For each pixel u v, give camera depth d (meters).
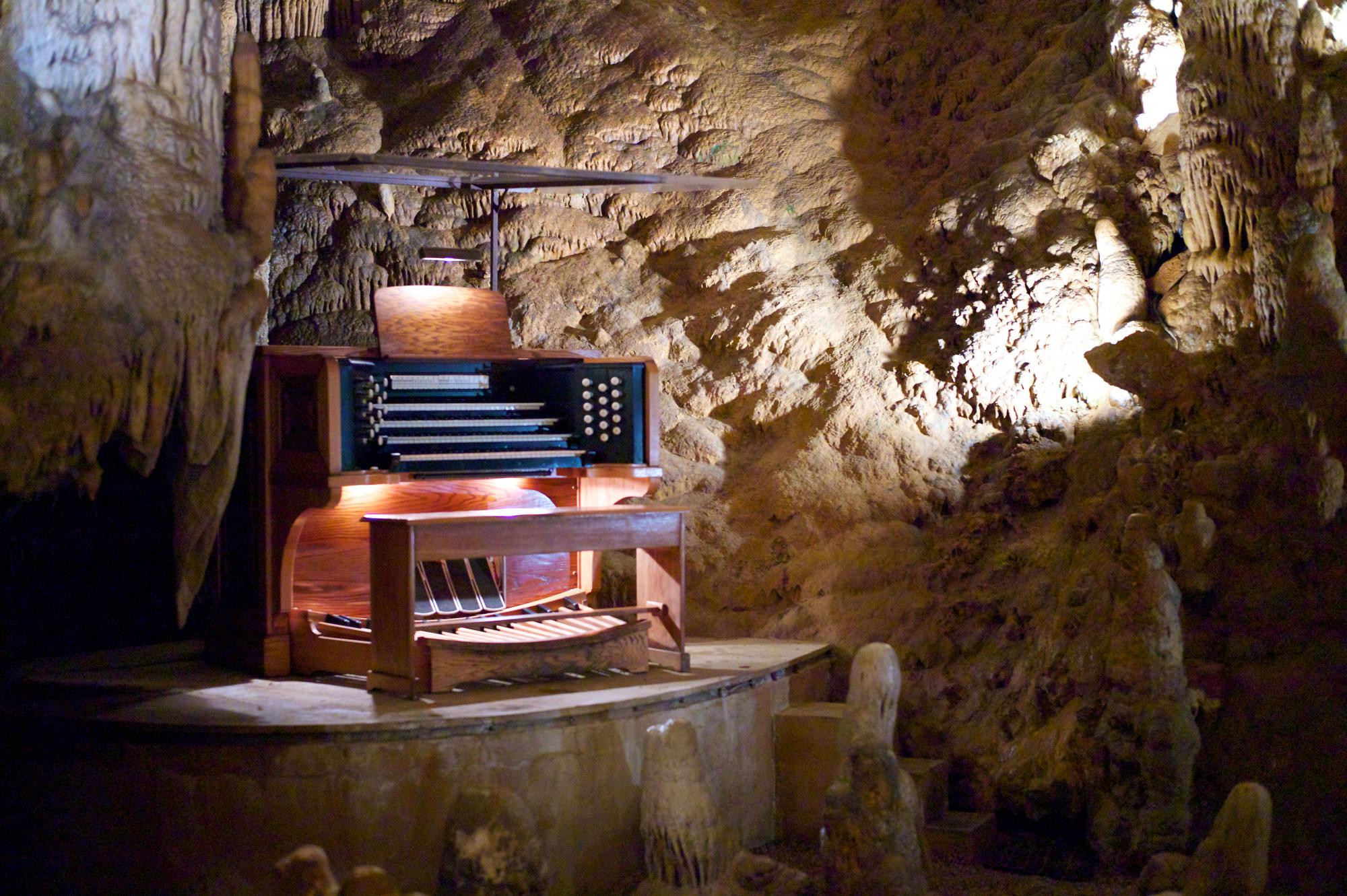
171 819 4.05
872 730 4.14
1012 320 6.10
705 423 6.55
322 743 3.97
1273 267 5.29
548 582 5.45
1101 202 6.16
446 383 5.13
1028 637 5.23
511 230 6.92
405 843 4.00
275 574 4.91
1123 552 4.88
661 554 5.07
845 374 6.40
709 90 7.25
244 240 4.33
